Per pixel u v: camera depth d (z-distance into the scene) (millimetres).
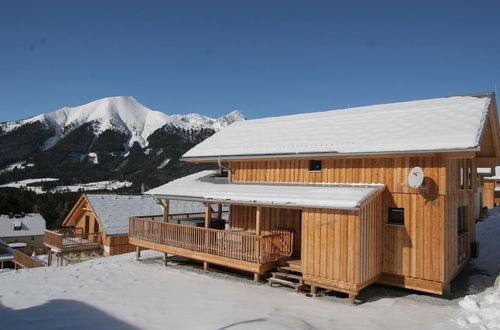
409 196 10469
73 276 12688
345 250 9750
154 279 12211
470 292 10609
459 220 13000
